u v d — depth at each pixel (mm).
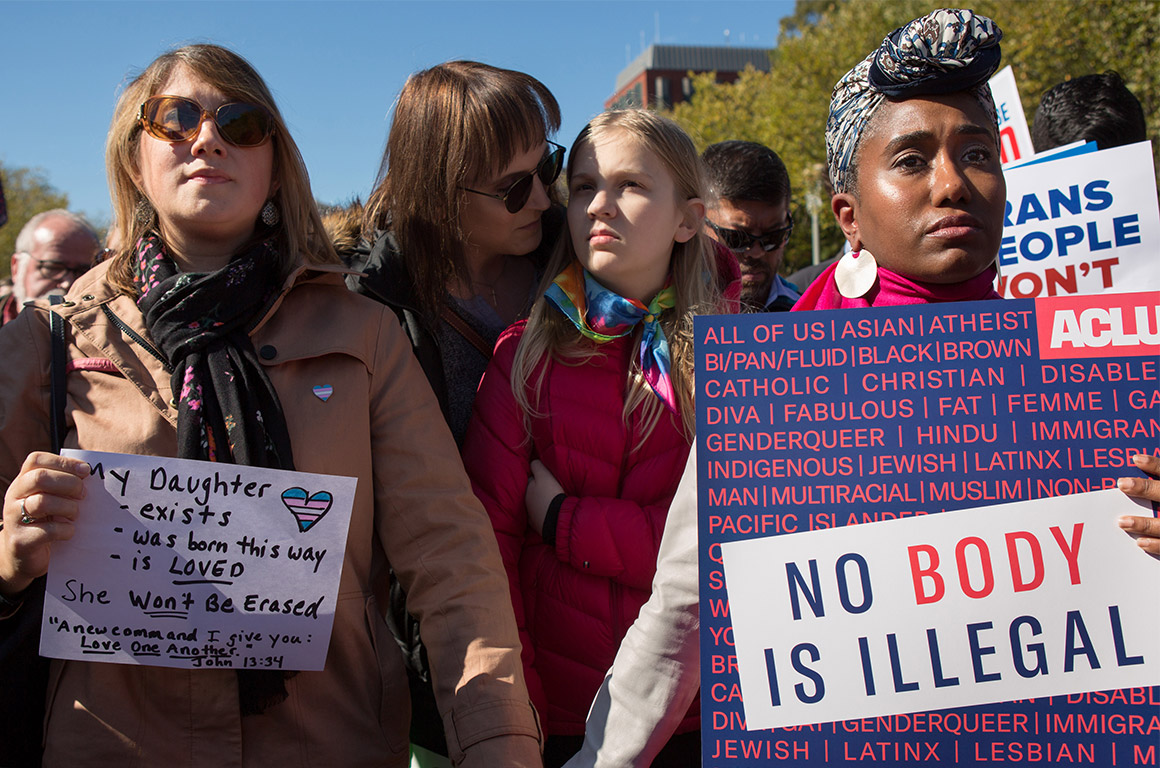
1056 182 2354
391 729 1598
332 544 1451
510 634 1521
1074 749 1103
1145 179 2270
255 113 1601
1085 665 1104
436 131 2006
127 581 1394
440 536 1577
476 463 1890
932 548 1150
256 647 1428
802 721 1146
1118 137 2932
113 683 1445
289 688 1511
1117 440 1132
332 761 1523
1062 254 2346
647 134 1889
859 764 1138
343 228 2348
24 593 1455
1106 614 1107
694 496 1340
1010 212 2416
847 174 1434
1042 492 1140
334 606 1454
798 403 1203
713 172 3006
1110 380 1142
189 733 1463
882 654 1143
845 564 1165
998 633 1124
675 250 2010
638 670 1347
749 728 1154
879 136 1355
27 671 1463
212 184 1567
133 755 1438
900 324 1193
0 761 1483
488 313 2219
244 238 1708
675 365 1903
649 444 1863
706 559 1195
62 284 4195
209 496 1415
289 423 1549
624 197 1866
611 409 1885
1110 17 15359
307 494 1442
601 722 1371
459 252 2127
